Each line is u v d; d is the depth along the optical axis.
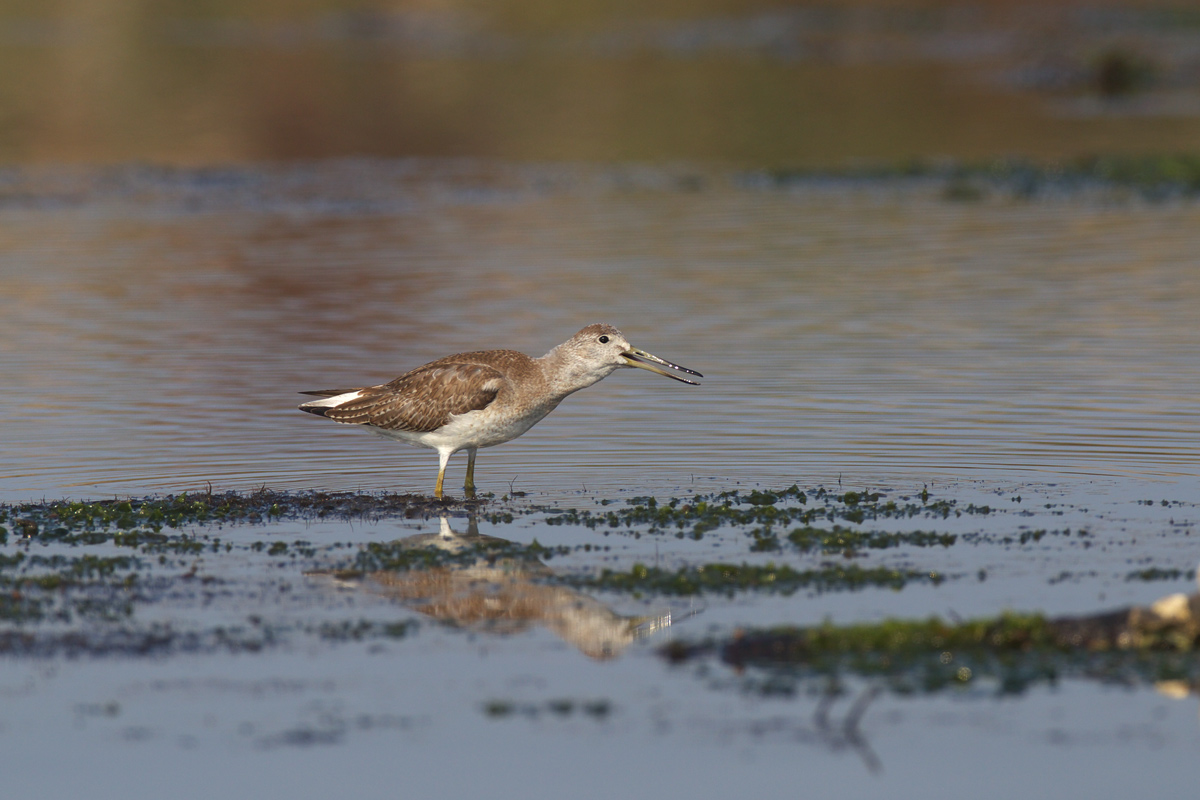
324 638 10.52
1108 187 35.12
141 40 65.31
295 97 51.91
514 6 74.31
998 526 12.89
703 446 15.85
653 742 8.91
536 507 13.84
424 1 74.44
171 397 18.27
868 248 28.34
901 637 10.11
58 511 13.58
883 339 20.91
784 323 22.08
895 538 12.56
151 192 36.16
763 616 10.80
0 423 16.97
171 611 11.05
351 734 9.09
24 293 25.03
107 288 25.44
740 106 50.06
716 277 25.75
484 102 50.97
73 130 45.25
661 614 10.92
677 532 12.97
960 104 50.38
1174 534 12.55
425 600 11.30
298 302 24.19
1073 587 11.24
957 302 23.34
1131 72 54.69
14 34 66.44
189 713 9.35
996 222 31.02
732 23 70.56
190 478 14.93
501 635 10.61
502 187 37.06
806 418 16.86
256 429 16.88
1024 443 15.63
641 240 29.73
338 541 12.82
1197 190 34.34
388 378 19.11
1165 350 19.78
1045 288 24.27
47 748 8.91
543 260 27.69
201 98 51.41
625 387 18.66
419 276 26.30
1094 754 8.68
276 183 37.62
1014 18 69.25
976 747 8.79
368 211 33.88
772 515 13.34
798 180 37.34
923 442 15.76
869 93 52.53
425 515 13.66
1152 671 9.62
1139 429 16.06
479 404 14.02
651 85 54.12
